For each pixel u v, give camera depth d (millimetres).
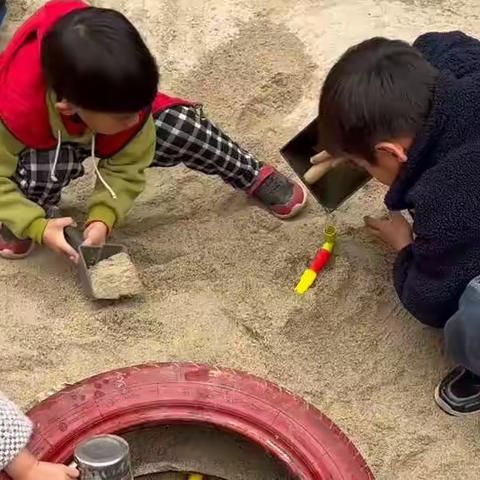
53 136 1398
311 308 1463
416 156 1282
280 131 1777
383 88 1265
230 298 1484
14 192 1446
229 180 1615
